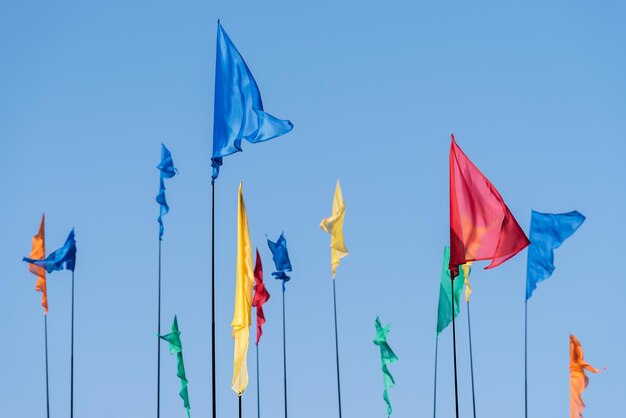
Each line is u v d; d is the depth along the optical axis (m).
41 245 54.78
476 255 38.59
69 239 51.56
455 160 39.16
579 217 50.50
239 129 38.22
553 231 50.59
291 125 38.09
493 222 38.69
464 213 38.88
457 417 36.56
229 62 38.84
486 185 38.84
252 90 38.50
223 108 38.50
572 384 56.16
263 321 57.84
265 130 38.12
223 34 39.09
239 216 40.06
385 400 58.19
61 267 51.38
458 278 53.00
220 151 38.16
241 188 40.22
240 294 39.62
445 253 52.75
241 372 39.19
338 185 58.00
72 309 51.19
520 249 38.53
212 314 35.34
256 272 57.81
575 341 56.50
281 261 57.94
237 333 39.41
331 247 57.66
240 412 38.84
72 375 50.53
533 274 50.62
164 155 53.88
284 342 59.06
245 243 39.91
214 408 34.69
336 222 57.50
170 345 54.44
